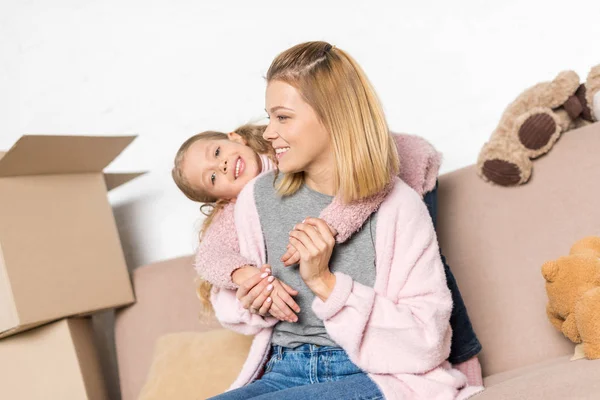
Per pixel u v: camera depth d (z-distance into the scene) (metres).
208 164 1.55
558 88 1.52
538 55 1.88
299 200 1.31
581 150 1.47
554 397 0.96
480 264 1.57
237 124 2.24
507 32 1.91
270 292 1.25
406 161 1.47
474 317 1.56
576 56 1.84
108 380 2.19
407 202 1.25
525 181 1.52
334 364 1.24
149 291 1.97
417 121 2.02
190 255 1.94
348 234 1.23
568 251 1.46
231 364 1.67
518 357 1.50
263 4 2.19
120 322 1.99
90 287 1.88
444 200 1.63
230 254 1.38
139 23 2.36
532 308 1.50
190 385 1.67
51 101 2.49
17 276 1.74
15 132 2.54
